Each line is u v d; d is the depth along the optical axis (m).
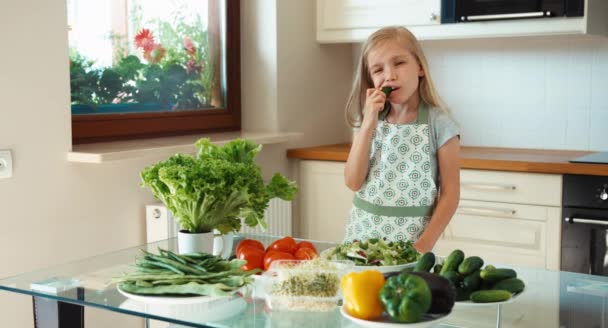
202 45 3.51
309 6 3.82
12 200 2.41
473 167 3.20
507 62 3.75
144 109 3.20
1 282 1.59
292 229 3.73
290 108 3.73
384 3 3.56
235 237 2.00
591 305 1.42
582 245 3.00
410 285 1.25
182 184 1.60
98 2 2.92
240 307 1.40
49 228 2.55
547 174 3.04
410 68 2.14
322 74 3.95
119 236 2.86
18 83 2.40
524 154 3.44
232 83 3.69
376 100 2.12
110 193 2.81
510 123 3.77
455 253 1.46
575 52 3.58
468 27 3.36
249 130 3.74
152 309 1.40
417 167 2.21
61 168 2.58
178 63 3.37
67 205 2.62
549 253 3.07
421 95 2.25
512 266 1.75
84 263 1.74
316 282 1.39
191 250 1.67
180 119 3.37
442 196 2.17
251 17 3.68
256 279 1.54
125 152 2.62
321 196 3.66
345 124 4.17
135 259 1.76
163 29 3.27
